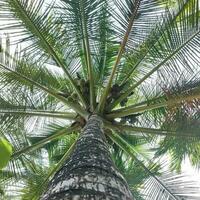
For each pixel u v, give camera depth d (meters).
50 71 7.92
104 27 6.72
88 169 3.37
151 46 6.73
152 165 8.11
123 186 3.36
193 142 6.86
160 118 7.49
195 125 6.54
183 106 6.47
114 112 7.09
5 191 7.70
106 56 8.02
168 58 6.70
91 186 3.04
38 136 8.66
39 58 7.17
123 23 6.45
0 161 2.62
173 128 6.80
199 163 7.52
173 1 6.41
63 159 7.91
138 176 8.28
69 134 8.40
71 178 3.18
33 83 7.27
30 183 7.98
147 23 6.48
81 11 6.54
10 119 7.35
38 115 7.43
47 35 6.81
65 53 7.42
